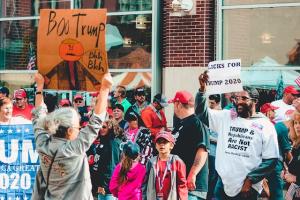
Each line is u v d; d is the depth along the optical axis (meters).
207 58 11.80
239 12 11.68
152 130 10.64
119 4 12.57
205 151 9.05
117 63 12.53
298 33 11.29
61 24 6.50
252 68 11.58
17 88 13.33
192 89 11.86
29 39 13.27
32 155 8.27
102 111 5.75
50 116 5.73
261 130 8.14
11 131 8.31
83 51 6.46
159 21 12.31
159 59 12.27
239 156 8.20
